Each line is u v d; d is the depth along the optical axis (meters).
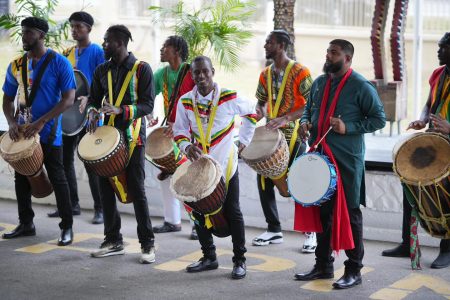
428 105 6.13
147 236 6.36
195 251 6.73
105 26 12.84
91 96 6.41
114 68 6.20
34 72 6.68
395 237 6.92
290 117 6.36
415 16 10.23
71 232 6.98
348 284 5.67
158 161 6.84
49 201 8.45
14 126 6.63
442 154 5.20
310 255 6.60
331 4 12.84
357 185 5.53
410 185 5.30
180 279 5.95
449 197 5.23
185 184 5.56
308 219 5.71
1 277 6.02
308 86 6.46
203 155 5.66
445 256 6.21
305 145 6.64
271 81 6.60
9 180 8.72
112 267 6.27
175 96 6.64
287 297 5.51
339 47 5.50
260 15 13.05
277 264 6.32
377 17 9.25
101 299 5.52
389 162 6.96
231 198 5.81
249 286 5.76
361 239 5.64
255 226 7.52
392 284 5.77
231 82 13.04
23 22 6.62
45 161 6.83
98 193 7.64
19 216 7.20
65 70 6.68
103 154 5.98
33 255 6.61
